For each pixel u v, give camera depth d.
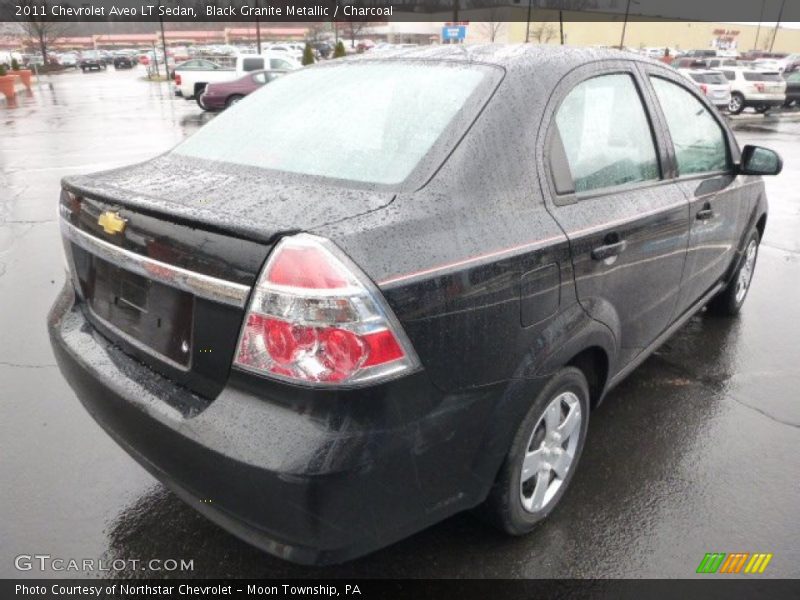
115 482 2.81
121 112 20.78
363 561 2.38
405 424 1.79
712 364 4.02
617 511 2.67
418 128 2.23
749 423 3.36
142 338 2.11
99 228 2.18
